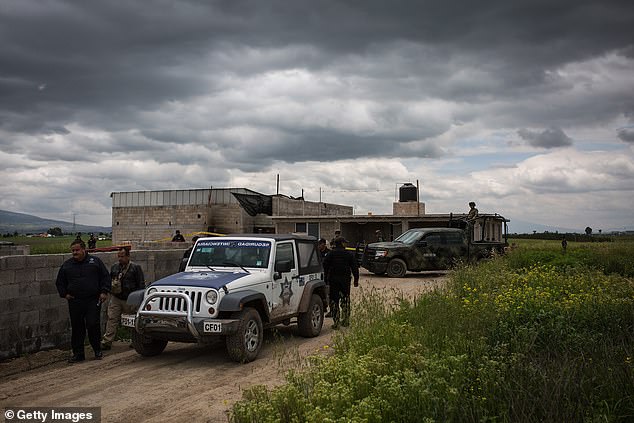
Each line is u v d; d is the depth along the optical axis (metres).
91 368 8.56
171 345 10.49
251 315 8.95
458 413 4.79
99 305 9.21
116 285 9.91
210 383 7.59
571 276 14.12
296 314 10.64
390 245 22.05
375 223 35.50
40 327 9.70
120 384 7.58
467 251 22.47
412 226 34.25
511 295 10.69
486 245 23.02
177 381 7.72
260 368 8.40
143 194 40.94
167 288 8.88
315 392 5.56
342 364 6.45
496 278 13.97
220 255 10.23
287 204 40.34
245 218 38.91
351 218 33.62
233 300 8.62
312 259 11.46
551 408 4.68
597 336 7.24
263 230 39.38
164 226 40.22
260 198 39.03
